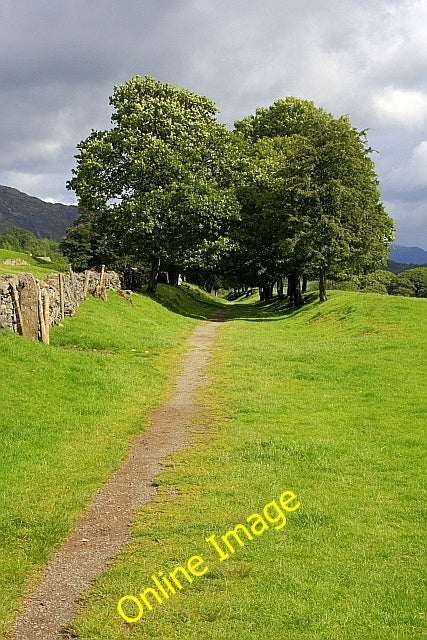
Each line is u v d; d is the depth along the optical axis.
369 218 45.53
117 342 24.92
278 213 46.66
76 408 15.34
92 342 24.05
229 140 50.16
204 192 44.56
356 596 7.20
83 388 17.02
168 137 45.81
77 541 8.77
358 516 9.45
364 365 21.88
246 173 49.25
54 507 9.79
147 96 47.44
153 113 45.97
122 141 44.38
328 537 8.72
